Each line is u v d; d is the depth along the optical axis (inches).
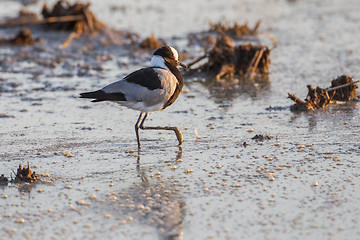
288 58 791.7
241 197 357.1
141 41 914.7
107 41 918.4
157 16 1133.1
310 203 345.1
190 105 592.7
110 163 427.8
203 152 447.8
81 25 952.9
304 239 301.6
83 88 668.1
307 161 418.0
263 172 398.6
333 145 450.9
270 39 914.1
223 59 730.2
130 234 312.2
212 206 345.1
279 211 335.3
